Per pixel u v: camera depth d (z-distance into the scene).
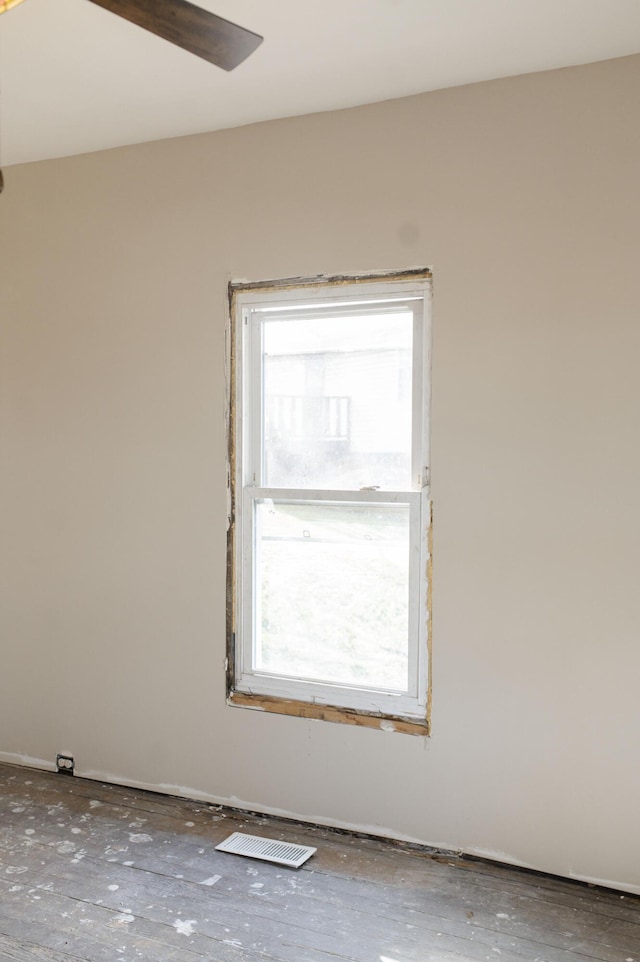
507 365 2.43
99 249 3.07
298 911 2.22
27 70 2.36
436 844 2.58
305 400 2.80
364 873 2.43
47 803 2.92
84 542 3.15
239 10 2.01
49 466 3.21
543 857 2.43
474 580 2.50
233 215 2.82
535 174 2.38
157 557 3.02
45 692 3.26
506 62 2.30
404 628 2.67
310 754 2.76
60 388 3.18
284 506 2.85
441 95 2.49
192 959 2.00
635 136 2.25
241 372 2.86
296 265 2.73
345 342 2.73
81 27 2.11
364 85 2.46
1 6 1.42
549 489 2.39
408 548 2.65
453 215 2.49
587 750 2.37
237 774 2.89
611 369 2.30
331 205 2.67
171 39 1.53
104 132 2.86
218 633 2.91
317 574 2.81
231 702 2.89
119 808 2.89
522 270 2.40
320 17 2.04
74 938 2.08
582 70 2.30
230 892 2.31
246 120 2.74
